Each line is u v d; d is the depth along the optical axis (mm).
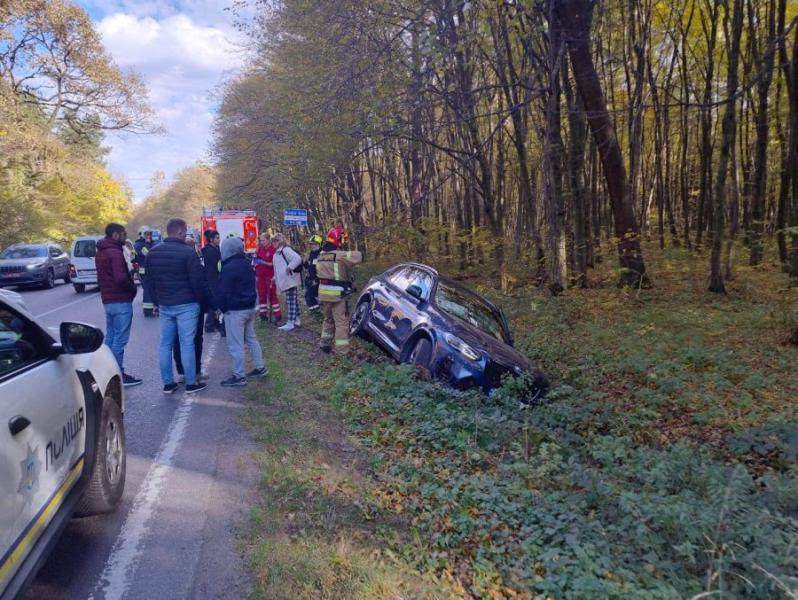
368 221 19000
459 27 9875
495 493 4223
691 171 23984
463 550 3600
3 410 2365
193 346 6777
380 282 9195
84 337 3426
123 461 4102
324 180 19750
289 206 28172
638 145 17094
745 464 5301
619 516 3803
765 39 15969
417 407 6059
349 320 9977
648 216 25344
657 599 2867
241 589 3082
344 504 4051
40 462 2666
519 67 14398
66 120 32219
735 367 8023
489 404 6293
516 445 4902
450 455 5141
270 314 12414
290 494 4121
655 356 8438
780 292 12195
